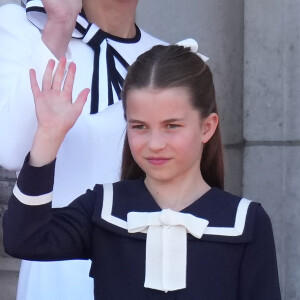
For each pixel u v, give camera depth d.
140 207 7.28
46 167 6.80
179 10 14.62
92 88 9.31
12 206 6.84
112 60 9.59
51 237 7.11
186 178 7.38
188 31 14.52
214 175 7.99
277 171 13.16
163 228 7.00
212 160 7.95
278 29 13.08
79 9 9.07
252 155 13.45
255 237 7.13
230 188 13.93
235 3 13.90
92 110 9.21
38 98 7.02
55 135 6.88
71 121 6.96
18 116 8.59
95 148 9.02
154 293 6.96
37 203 6.79
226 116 14.00
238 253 7.08
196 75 7.29
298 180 12.94
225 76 14.04
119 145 9.09
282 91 13.06
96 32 9.55
